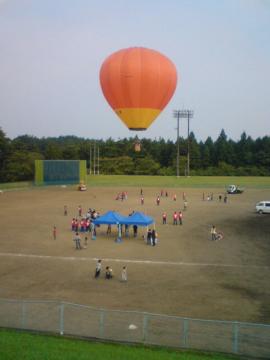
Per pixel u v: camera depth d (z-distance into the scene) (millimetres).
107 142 164625
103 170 150750
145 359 14477
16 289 24344
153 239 36406
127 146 159750
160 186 100438
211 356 15422
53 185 99750
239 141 161625
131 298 22891
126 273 27703
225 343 16656
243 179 119438
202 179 118562
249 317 20266
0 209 60500
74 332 17641
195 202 70000
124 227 43719
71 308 20766
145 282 25844
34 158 120938
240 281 26125
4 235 40781
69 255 32750
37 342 15797
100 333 17297
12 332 17312
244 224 47781
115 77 44906
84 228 42812
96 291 24078
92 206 64062
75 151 153250
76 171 103188
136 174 148750
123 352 15180
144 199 74250
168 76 45281
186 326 16969
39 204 66625
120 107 46281
